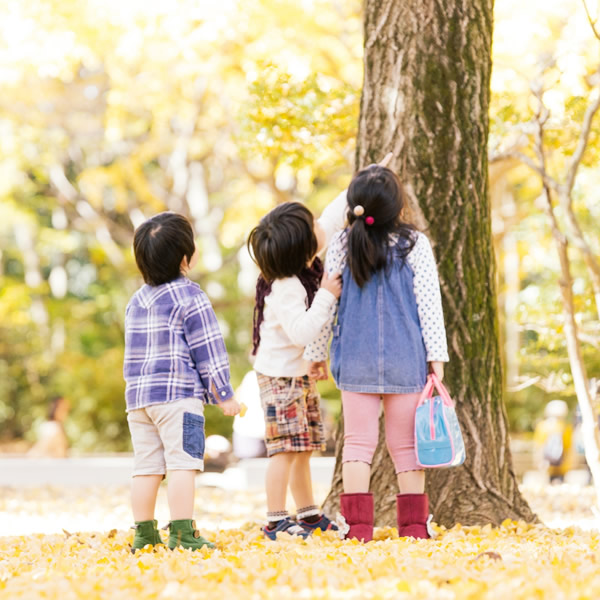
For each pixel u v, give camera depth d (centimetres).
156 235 657
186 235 667
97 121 2356
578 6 1291
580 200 1473
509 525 738
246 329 2872
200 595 439
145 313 651
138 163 2419
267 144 1167
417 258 649
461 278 767
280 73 1183
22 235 2966
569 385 1074
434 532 671
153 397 632
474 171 776
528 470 2158
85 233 3019
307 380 693
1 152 2247
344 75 1507
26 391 3170
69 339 3014
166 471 651
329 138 1164
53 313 2991
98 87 2288
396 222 657
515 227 1927
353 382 639
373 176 655
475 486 762
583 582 451
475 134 776
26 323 2966
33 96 2195
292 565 514
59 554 632
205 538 675
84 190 2661
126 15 1534
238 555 567
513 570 486
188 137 2253
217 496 1338
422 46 767
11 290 2805
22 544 725
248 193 2127
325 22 1541
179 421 629
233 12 1503
